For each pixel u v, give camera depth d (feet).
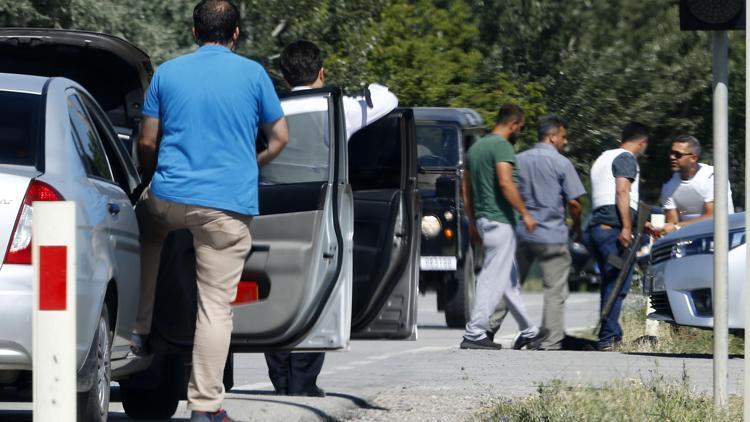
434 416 97.96
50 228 57.06
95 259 76.28
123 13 182.80
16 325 70.90
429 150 196.34
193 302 85.25
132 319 83.87
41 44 114.32
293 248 84.89
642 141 153.17
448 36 263.29
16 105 78.69
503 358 138.51
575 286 360.07
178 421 94.73
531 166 151.43
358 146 106.73
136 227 84.02
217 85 79.82
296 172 88.63
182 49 194.08
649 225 156.04
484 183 148.97
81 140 81.71
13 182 72.64
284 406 95.14
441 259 194.39
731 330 142.92
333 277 85.97
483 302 150.51
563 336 152.66
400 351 152.46
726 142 89.30
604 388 99.25
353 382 119.34
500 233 149.18
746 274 79.56
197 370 79.87
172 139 79.82
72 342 57.06
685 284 139.95
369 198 101.09
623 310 184.34
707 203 156.35
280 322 84.89
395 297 100.53
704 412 89.25
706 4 87.40
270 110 81.15
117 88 119.65
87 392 76.59
